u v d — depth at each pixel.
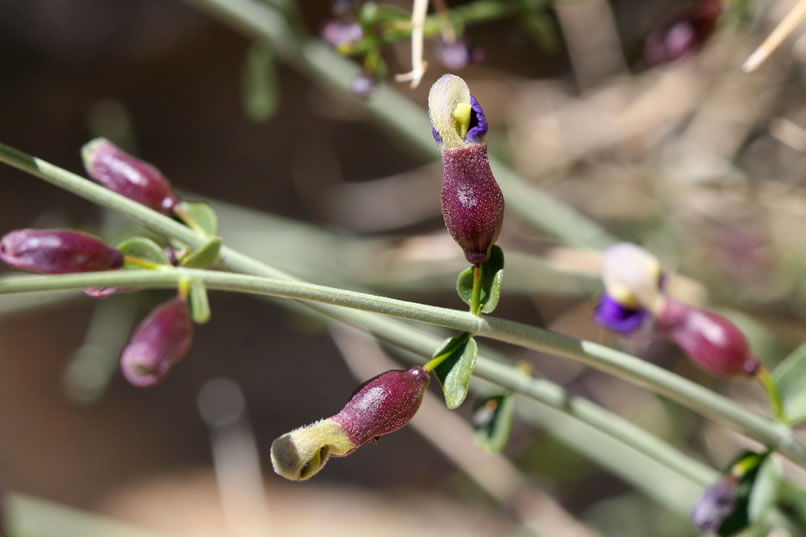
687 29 0.25
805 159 0.32
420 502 0.35
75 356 0.36
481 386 0.26
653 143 0.33
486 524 0.34
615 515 0.32
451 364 0.18
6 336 0.36
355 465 0.36
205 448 0.36
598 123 0.34
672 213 0.31
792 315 0.29
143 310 0.31
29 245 0.19
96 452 0.35
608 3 0.35
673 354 0.30
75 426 0.36
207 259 0.19
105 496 0.34
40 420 0.35
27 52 0.36
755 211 0.31
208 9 0.27
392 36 0.23
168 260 0.19
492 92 0.36
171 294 0.29
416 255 0.30
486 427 0.21
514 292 0.31
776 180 0.32
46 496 0.33
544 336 0.19
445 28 0.23
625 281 0.20
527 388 0.20
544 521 0.29
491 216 0.18
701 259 0.30
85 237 0.19
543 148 0.34
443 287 0.31
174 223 0.19
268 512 0.34
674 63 0.29
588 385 0.33
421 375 0.18
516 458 0.32
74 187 0.19
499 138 0.34
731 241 0.30
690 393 0.19
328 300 0.18
